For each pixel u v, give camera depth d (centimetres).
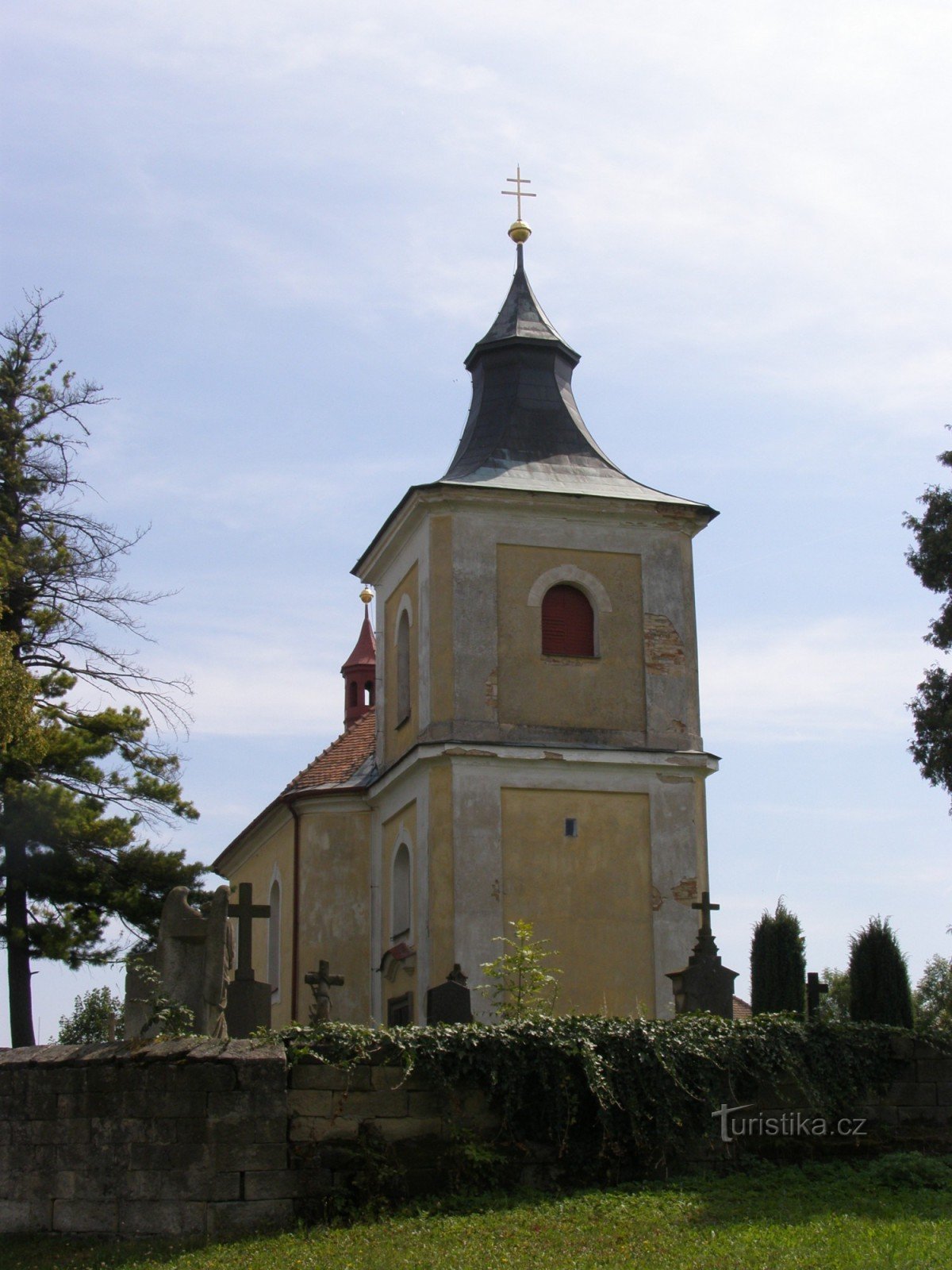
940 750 3184
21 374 3284
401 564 2970
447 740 2614
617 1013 2553
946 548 3238
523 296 3070
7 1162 1395
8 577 2991
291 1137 1408
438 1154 1445
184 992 1620
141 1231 1363
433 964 2559
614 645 2756
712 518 2842
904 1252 1179
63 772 3173
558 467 2870
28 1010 3083
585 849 2625
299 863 3097
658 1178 1494
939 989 4584
